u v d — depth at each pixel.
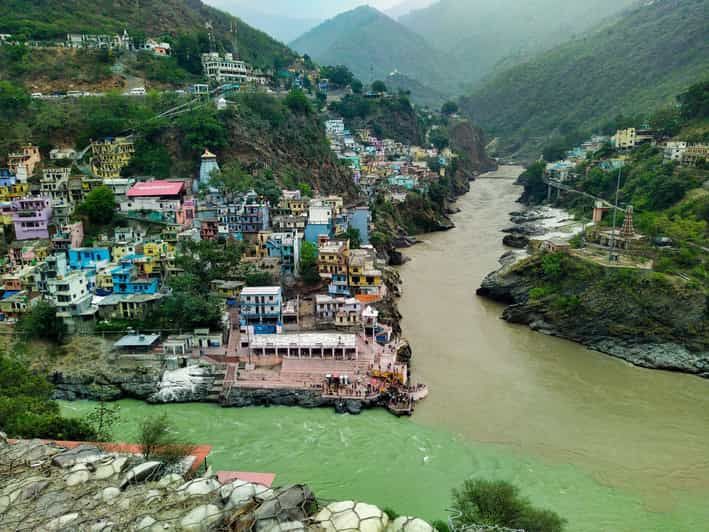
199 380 72.19
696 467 56.34
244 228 109.06
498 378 76.50
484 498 42.25
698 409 68.19
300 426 64.25
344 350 75.88
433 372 78.12
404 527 23.47
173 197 113.94
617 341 86.25
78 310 80.88
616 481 54.09
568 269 100.19
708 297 83.25
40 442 36.81
